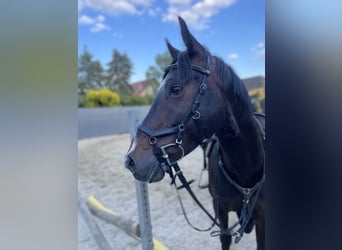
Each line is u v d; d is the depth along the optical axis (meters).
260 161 1.08
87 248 1.75
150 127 0.89
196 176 2.65
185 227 2.00
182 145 0.88
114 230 2.04
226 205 1.25
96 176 2.80
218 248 1.73
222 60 0.96
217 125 0.91
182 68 0.88
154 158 0.88
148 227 1.33
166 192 2.62
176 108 0.87
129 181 2.73
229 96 0.94
